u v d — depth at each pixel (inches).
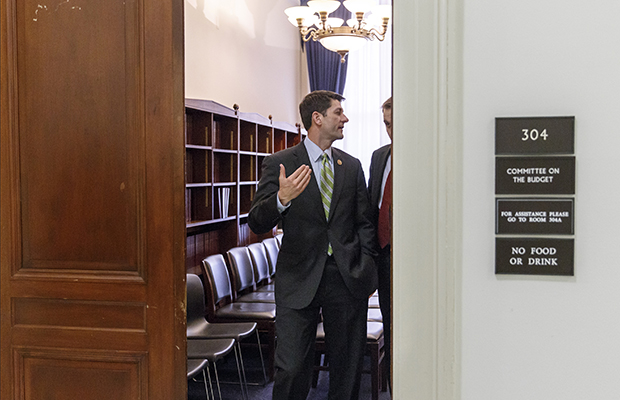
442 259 63.2
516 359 61.0
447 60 62.3
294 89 313.7
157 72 83.0
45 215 87.2
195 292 144.2
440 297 63.4
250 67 246.8
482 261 61.1
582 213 58.9
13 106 87.0
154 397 84.8
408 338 65.1
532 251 59.5
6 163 87.5
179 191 83.6
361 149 313.0
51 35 85.7
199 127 183.2
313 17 201.0
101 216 85.7
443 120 62.5
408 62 63.7
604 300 59.1
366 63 311.0
